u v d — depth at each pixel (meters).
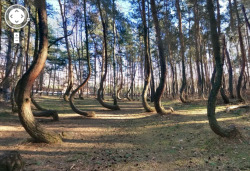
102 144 5.69
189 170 3.44
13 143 5.45
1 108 10.73
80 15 12.36
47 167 3.76
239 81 10.97
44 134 5.37
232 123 6.19
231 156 3.87
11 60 12.58
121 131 7.60
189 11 18.20
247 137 4.74
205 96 18.27
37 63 5.08
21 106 5.02
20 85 5.04
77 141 6.00
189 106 12.62
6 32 11.62
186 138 5.59
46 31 5.29
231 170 3.27
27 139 5.58
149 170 3.56
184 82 15.34
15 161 3.10
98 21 14.67
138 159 4.21
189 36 19.09
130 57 34.97
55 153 4.70
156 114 10.59
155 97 10.31
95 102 21.89
